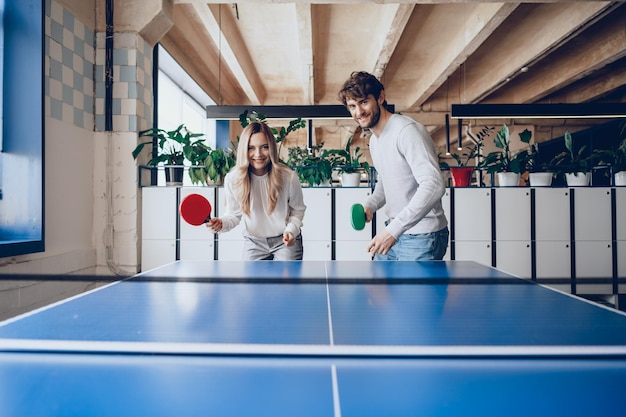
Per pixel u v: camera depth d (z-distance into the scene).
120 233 3.46
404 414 0.47
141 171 3.54
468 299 1.08
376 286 1.27
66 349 0.69
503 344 0.70
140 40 3.56
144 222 3.52
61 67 2.99
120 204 3.47
